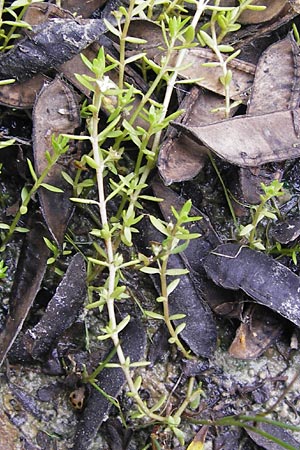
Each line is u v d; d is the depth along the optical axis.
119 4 0.26
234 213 0.26
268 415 0.25
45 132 0.23
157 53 0.25
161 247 0.23
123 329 0.24
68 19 0.23
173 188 0.26
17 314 0.23
